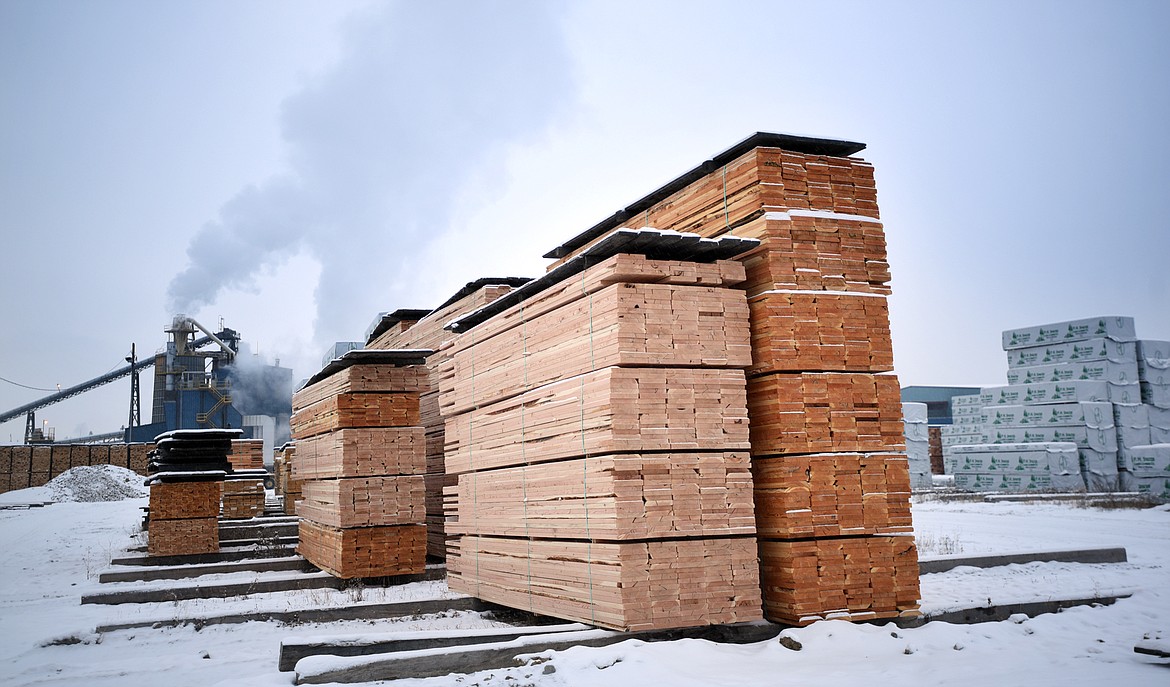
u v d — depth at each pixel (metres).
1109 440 35.06
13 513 44.59
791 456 9.71
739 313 9.73
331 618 12.05
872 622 9.70
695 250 9.80
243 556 19.89
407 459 15.14
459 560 12.95
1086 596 11.25
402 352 14.97
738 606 9.20
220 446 19.98
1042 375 37.34
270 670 9.26
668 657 8.38
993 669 8.09
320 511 16.20
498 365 11.74
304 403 18.33
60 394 86.56
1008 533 21.56
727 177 10.68
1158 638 9.31
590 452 9.36
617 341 9.10
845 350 10.12
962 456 39.00
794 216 10.14
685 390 9.34
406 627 11.59
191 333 70.69
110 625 11.25
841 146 10.65
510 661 8.48
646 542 9.04
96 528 31.36
